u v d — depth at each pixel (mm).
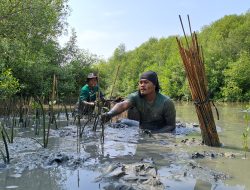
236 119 10375
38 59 19781
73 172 3420
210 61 48781
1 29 16266
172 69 55000
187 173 3424
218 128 7574
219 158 4199
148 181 3096
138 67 81750
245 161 4043
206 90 5102
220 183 3131
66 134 6000
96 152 4391
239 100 40500
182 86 49219
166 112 6734
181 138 5805
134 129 6734
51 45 25141
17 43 16906
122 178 3184
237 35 53938
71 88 23062
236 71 42906
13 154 4191
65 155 3990
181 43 5086
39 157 4008
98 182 3094
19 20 16250
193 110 16594
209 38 66812
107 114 6348
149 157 4152
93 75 9328
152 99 6746
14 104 9836
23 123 7777
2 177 3242
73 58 28109
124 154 4309
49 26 18609
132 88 67188
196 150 4688
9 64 17609
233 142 5500
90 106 9047
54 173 3385
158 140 5531
